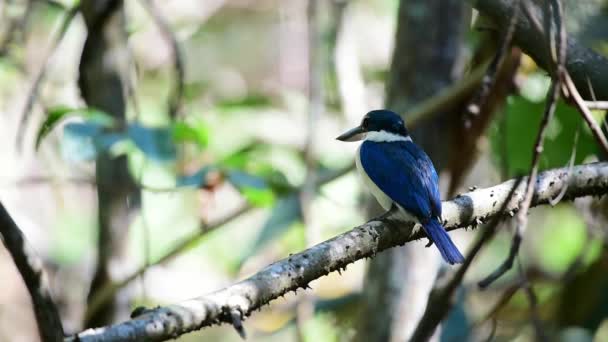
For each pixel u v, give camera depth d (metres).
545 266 13.49
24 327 13.96
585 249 10.30
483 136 9.80
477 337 11.27
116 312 9.39
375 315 10.27
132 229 9.61
